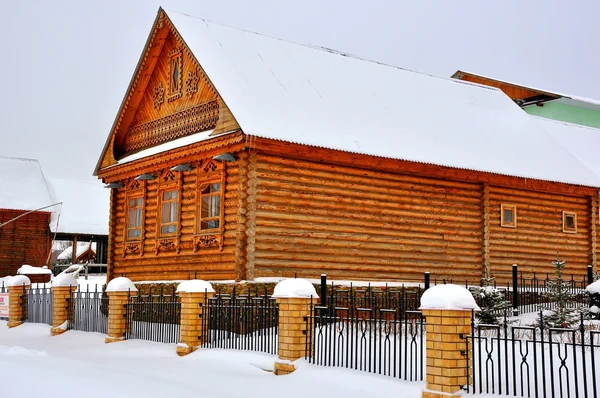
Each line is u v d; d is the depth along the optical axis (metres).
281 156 22.17
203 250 23.11
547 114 42.78
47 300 25.62
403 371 13.36
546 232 28.52
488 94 33.19
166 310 20.55
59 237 63.62
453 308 11.09
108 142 28.17
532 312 22.91
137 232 26.66
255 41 26.14
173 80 25.89
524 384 12.09
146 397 10.94
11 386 11.35
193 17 25.47
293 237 22.14
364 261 23.59
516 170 27.03
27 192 58.78
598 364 13.29
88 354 17.73
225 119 21.59
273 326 15.53
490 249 26.69
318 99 24.55
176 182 24.69
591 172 30.31
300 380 13.02
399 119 26.39
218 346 16.59
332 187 23.16
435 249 25.33
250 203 21.38
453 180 26.05
